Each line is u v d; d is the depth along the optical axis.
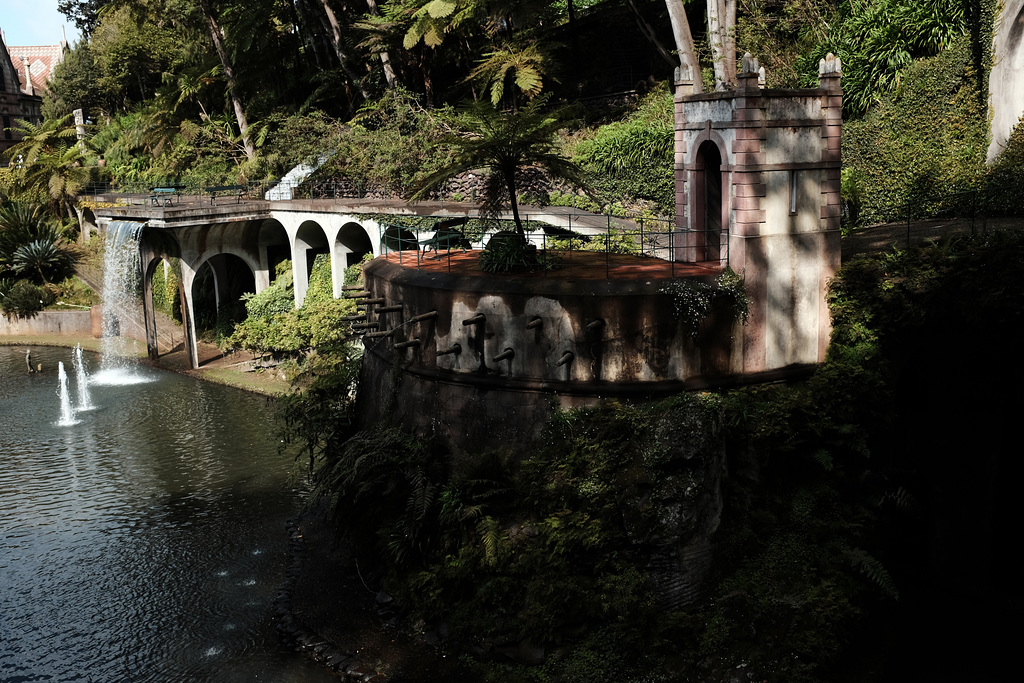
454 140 17.83
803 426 15.91
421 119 36.97
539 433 16.19
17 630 16.61
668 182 28.86
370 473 17.16
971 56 23.28
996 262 15.50
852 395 16.34
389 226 28.78
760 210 16.28
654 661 14.27
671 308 15.79
